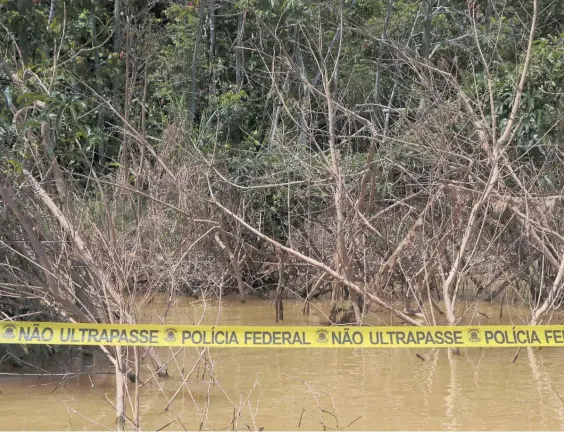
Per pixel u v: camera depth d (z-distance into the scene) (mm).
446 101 12484
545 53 13805
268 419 7602
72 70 14836
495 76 14703
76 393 8570
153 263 11117
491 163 11125
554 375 9359
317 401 7809
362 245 13281
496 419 7551
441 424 7422
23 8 12078
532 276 13016
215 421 7527
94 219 9461
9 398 8375
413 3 22984
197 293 15281
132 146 15516
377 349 11023
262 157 15859
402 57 14500
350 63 19000
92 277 8633
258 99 22500
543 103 13539
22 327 7113
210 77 23531
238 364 10016
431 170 11719
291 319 13508
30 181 9133
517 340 7508
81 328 7129
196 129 18625
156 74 20109
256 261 15602
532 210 12070
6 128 9484
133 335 7152
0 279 9383
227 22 24609
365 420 7555
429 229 12773
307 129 12891
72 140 10336
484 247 13008
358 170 13234
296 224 15508
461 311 13734
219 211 14648
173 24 23812
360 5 21812
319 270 14109
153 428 7305
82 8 13977
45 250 9188
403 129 14344
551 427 7289
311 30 18250
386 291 13562
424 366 9914
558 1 21078
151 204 13219
